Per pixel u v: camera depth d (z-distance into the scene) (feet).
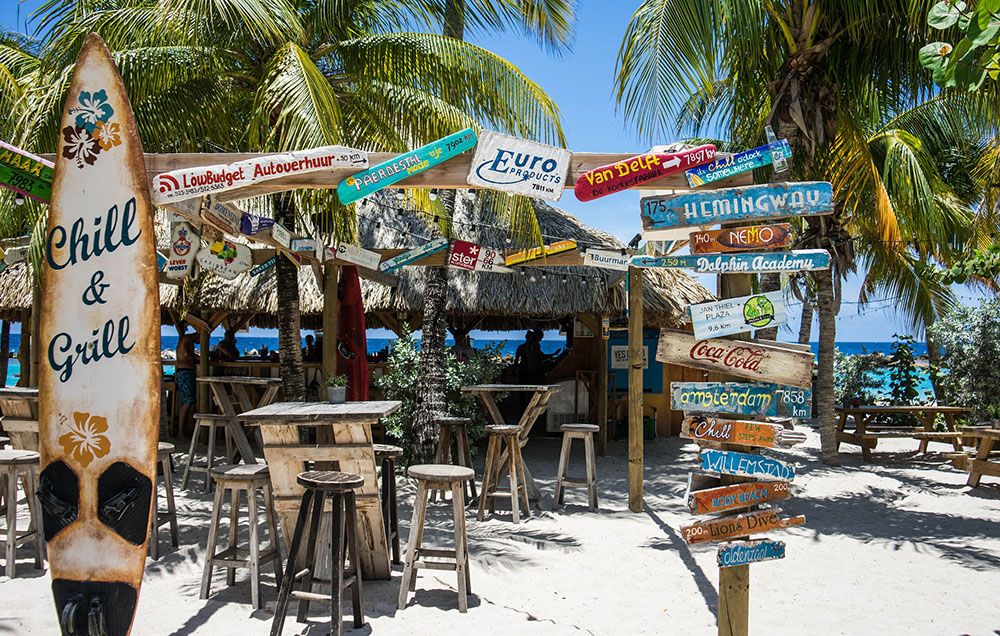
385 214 39.11
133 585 11.89
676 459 38.93
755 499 12.25
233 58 26.48
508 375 48.57
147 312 12.08
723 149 46.34
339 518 13.88
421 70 26.30
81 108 12.37
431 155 13.64
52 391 12.19
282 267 26.76
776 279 30.66
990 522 24.97
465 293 38.04
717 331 12.40
